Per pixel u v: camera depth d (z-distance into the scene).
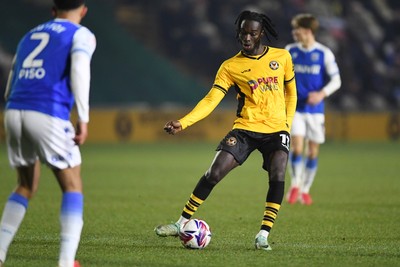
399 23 120.88
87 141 94.81
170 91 107.06
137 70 106.44
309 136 39.75
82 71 18.28
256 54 24.72
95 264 20.73
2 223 19.61
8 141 19.36
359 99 110.94
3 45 95.75
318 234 27.83
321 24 109.38
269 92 24.45
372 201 40.00
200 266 20.61
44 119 18.64
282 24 108.00
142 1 118.12
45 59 18.88
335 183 50.38
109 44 106.56
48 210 34.47
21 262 20.97
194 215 33.56
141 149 83.88
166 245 24.52
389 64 117.06
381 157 75.88
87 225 29.77
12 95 19.12
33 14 101.94
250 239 26.34
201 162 66.62
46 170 58.72
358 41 113.81
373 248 24.38
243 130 24.36
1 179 50.06
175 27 114.69
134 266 20.48
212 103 24.44
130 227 29.31
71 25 19.25
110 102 100.50
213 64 111.50
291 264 21.09
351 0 116.25
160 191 43.81
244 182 50.78
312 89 40.06
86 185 46.91
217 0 113.56
